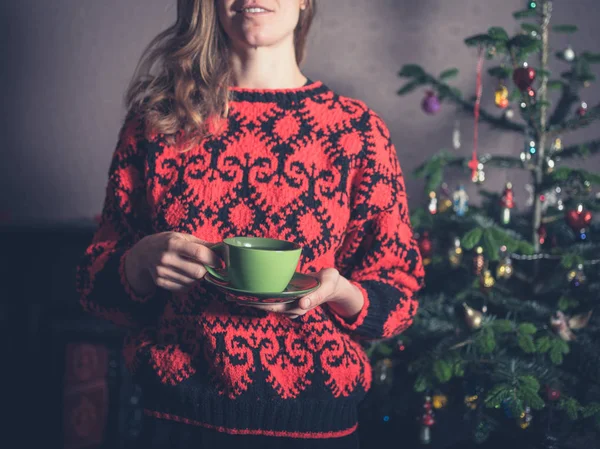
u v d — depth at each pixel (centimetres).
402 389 156
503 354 147
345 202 102
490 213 185
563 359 148
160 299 106
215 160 100
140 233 108
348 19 221
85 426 207
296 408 98
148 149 102
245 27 103
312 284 86
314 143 102
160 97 105
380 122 108
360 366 103
